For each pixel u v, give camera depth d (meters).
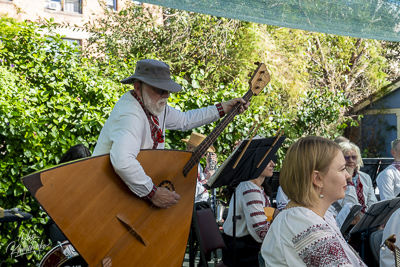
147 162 3.06
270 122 7.11
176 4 3.05
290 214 1.92
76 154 3.61
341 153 2.00
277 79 11.40
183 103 6.00
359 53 14.38
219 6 3.18
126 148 2.88
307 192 1.95
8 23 6.14
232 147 6.42
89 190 2.86
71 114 5.04
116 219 2.92
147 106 3.09
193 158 3.24
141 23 10.21
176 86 3.10
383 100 15.26
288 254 1.87
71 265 3.25
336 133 8.84
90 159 2.88
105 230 2.88
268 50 11.33
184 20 10.27
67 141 5.01
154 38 10.36
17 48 5.78
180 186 3.19
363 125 15.45
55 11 13.12
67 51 5.81
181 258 3.11
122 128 2.94
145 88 3.07
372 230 4.80
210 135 3.36
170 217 3.10
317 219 1.88
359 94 14.89
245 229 3.81
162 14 10.60
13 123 4.63
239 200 3.83
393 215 2.85
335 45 14.13
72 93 5.50
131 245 2.95
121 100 3.08
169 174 3.14
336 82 14.03
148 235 3.00
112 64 8.19
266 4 3.32
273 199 5.52
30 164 4.88
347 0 3.54
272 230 1.97
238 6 3.21
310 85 13.73
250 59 11.04
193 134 5.66
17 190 4.76
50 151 4.94
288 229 1.89
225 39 10.66
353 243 4.86
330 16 3.59
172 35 10.31
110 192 2.92
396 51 15.24
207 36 10.50
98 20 10.52
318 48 13.71
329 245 1.80
